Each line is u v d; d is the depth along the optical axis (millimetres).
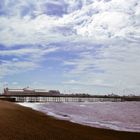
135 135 17078
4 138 10586
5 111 22828
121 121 32250
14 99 78438
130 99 146625
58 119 23812
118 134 17172
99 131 17781
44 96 104688
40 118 21625
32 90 130750
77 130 16688
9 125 14172
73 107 65875
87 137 14039
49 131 14031
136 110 66812
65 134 13820
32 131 13141
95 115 40875
